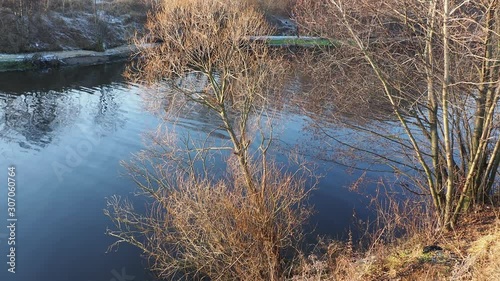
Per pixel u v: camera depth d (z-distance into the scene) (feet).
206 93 30.01
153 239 32.01
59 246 32.27
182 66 29.48
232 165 33.19
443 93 24.93
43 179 42.11
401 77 30.12
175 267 29.22
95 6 110.63
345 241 31.73
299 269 28.12
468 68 28.86
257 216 28.45
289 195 34.40
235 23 30.63
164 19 31.09
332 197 37.70
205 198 28.58
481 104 26.55
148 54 32.19
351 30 26.91
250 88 30.27
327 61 36.27
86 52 101.86
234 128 37.40
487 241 22.99
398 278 21.70
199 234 29.48
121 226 35.04
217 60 29.89
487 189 29.01
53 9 107.96
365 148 41.14
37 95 73.46
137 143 51.11
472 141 27.86
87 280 28.94
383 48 28.63
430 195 31.55
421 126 28.45
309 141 45.29
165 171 36.88
